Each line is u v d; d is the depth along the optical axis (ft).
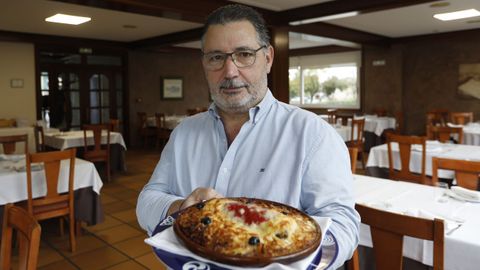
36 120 22.15
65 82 23.53
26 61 21.71
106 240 9.62
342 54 28.89
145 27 19.93
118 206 12.54
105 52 24.90
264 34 2.77
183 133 3.21
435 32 22.98
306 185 2.57
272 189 2.61
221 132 2.99
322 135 2.66
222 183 2.78
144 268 8.07
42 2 14.19
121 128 26.35
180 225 2.16
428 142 12.10
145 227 2.87
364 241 5.18
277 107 2.94
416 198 6.26
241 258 1.78
